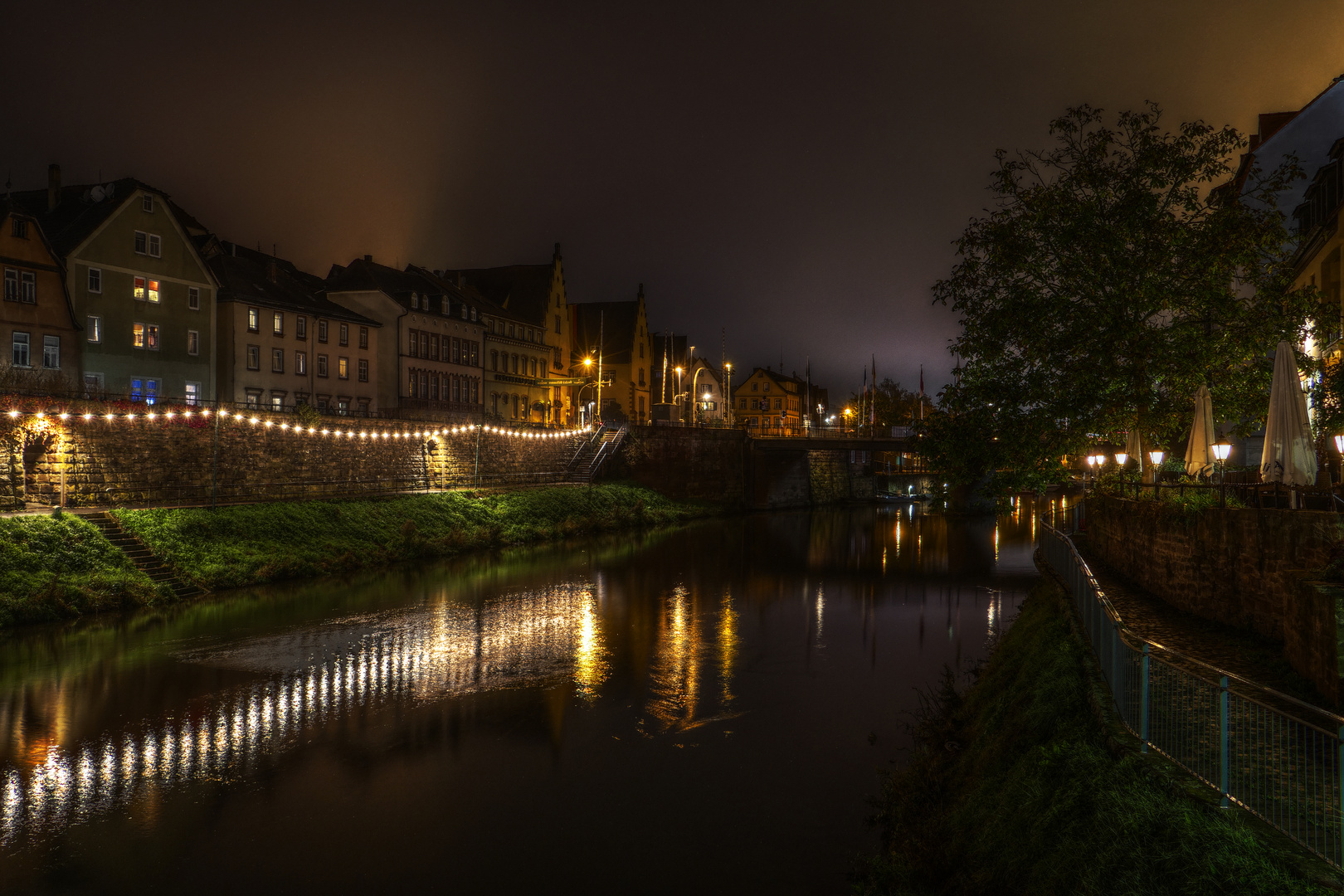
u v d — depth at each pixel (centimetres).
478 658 2436
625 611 3183
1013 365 2280
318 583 3488
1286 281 2212
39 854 1293
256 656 2377
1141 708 955
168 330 5172
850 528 6669
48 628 2588
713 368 13762
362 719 1897
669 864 1292
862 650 2619
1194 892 670
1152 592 1991
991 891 948
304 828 1388
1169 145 2125
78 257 4700
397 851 1319
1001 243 2198
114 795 1495
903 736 1845
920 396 11106
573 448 7244
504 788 1557
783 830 1402
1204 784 814
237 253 6531
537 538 5181
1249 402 2306
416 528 4466
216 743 1738
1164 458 3150
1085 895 762
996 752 1291
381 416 6750
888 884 1119
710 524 6744
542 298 9388
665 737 1834
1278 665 1254
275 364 5894
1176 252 2139
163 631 2616
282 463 4406
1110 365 2203
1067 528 3919
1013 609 3328
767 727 1900
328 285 7069
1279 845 689
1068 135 2214
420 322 7194
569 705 2033
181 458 3847
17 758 1644
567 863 1293
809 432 9819
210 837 1352
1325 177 2905
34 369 4119
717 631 2869
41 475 3338
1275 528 1441
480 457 6041
